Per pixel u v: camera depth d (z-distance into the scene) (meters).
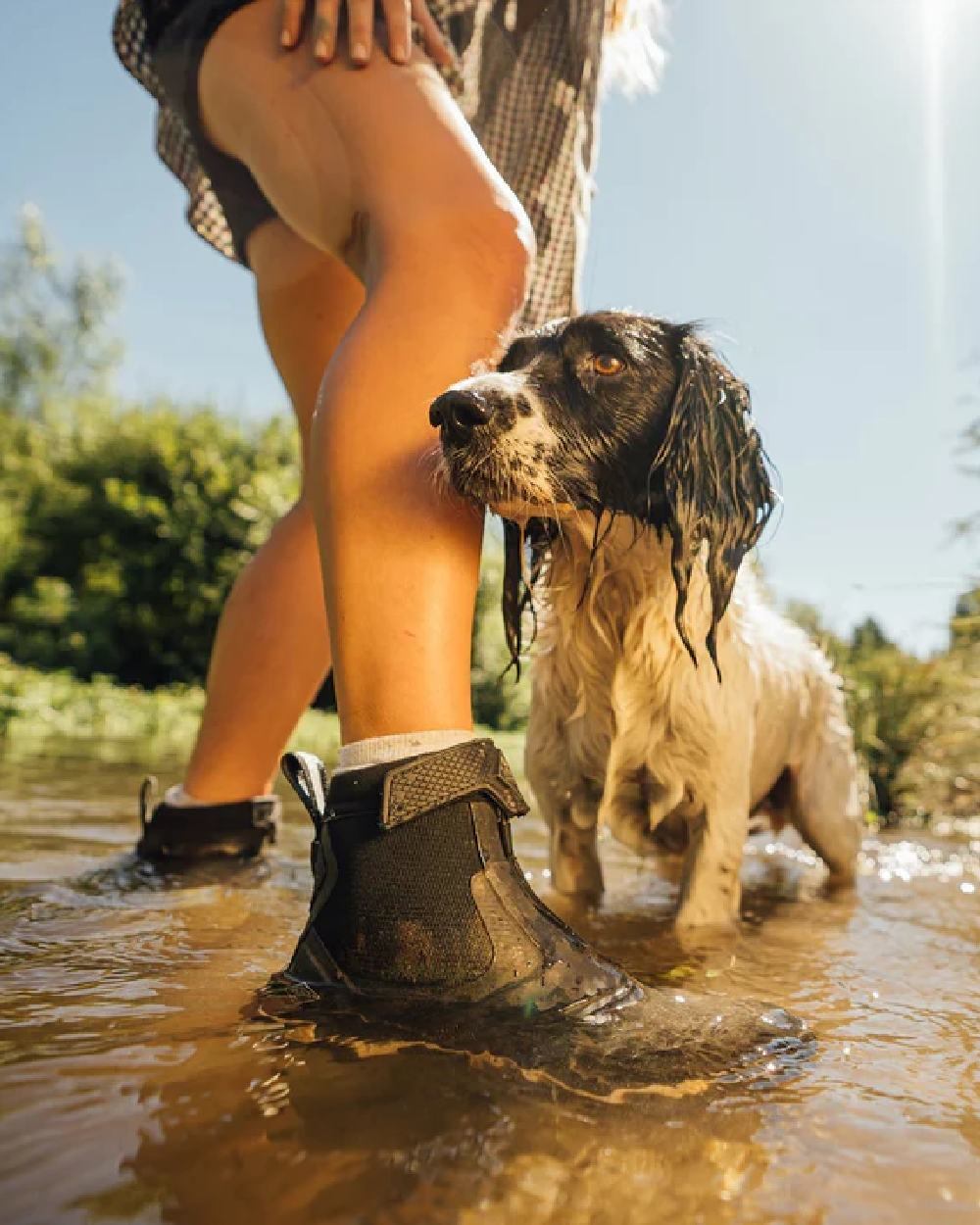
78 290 40.44
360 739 1.46
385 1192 0.90
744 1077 1.21
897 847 4.04
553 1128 1.04
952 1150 1.06
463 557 1.54
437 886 1.39
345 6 1.86
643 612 2.43
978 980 1.84
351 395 1.56
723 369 2.26
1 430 26.09
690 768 2.50
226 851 2.58
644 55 3.03
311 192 1.86
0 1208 0.85
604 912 2.55
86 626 18.81
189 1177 0.91
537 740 2.74
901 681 5.20
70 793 4.08
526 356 2.16
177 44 2.14
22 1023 1.30
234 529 19.34
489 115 2.71
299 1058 1.18
